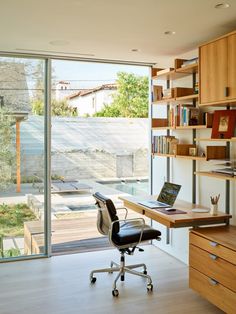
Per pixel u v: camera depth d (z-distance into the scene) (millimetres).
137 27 3354
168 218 3449
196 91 4078
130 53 4406
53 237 5156
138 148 5383
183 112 4094
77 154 5031
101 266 4320
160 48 4164
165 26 3328
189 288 3680
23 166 4652
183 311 3203
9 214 4621
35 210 4715
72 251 4875
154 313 3162
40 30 3469
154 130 5086
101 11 2922
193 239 3334
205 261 3156
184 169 4480
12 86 4547
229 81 3125
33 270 4188
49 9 2881
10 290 3635
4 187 4598
